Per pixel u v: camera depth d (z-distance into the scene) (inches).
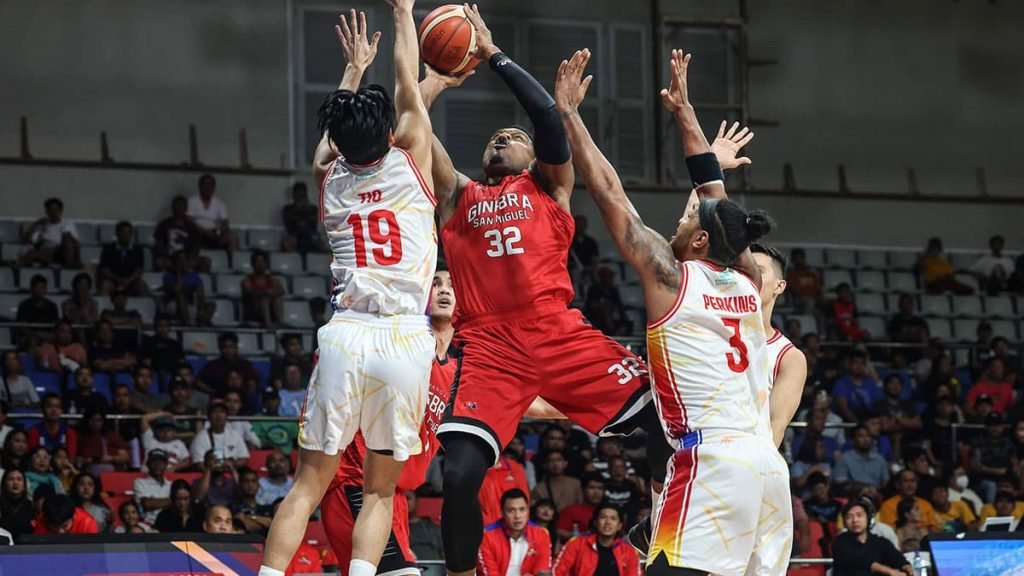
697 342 177.0
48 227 613.0
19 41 653.9
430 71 201.6
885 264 729.6
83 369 487.8
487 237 197.9
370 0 702.5
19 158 642.2
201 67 678.5
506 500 358.0
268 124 685.3
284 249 637.9
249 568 230.5
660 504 178.9
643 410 196.1
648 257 178.4
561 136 196.1
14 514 379.9
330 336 179.5
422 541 399.2
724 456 173.6
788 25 753.0
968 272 727.7
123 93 666.2
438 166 201.2
